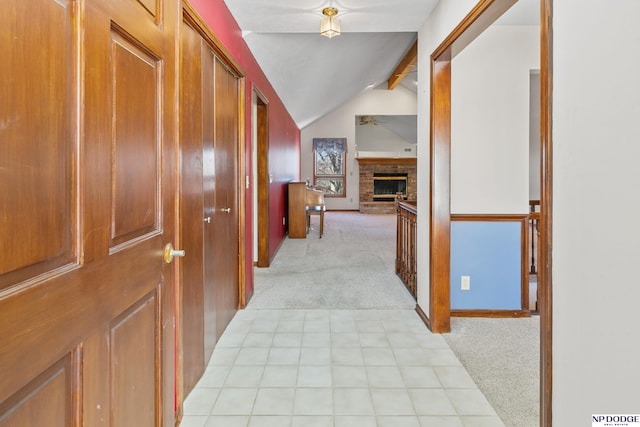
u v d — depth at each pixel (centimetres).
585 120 103
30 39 67
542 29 123
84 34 81
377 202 1155
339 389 197
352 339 258
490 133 296
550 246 120
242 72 299
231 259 291
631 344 87
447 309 268
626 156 88
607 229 95
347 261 496
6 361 62
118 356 98
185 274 187
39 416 70
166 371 130
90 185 84
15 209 65
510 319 297
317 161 1168
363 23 291
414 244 349
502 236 301
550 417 120
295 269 453
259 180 456
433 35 268
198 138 203
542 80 123
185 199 185
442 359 229
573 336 109
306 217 709
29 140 67
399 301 337
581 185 105
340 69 584
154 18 118
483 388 198
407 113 1131
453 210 299
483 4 185
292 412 178
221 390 197
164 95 125
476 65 293
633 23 86
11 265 64
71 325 79
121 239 100
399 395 192
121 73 98
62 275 76
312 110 849
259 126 453
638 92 84
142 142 111
